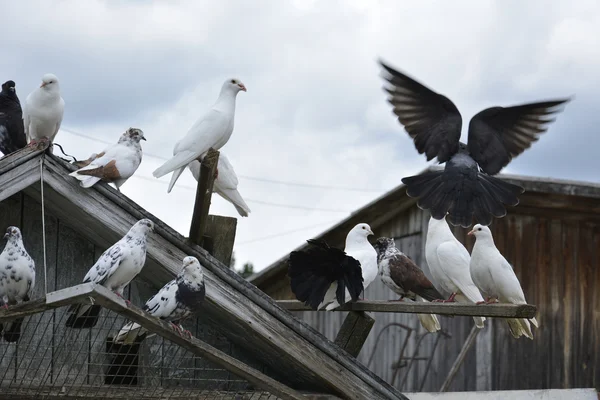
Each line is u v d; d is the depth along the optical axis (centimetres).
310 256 539
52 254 571
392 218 1188
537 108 512
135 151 544
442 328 1115
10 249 496
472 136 520
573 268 1070
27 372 549
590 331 1065
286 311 539
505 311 502
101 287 418
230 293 528
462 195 497
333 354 551
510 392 750
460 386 1080
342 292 548
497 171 514
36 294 562
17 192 537
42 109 601
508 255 1060
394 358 1204
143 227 486
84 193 518
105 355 572
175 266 521
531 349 1055
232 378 602
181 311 479
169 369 590
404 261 693
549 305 1062
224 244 566
